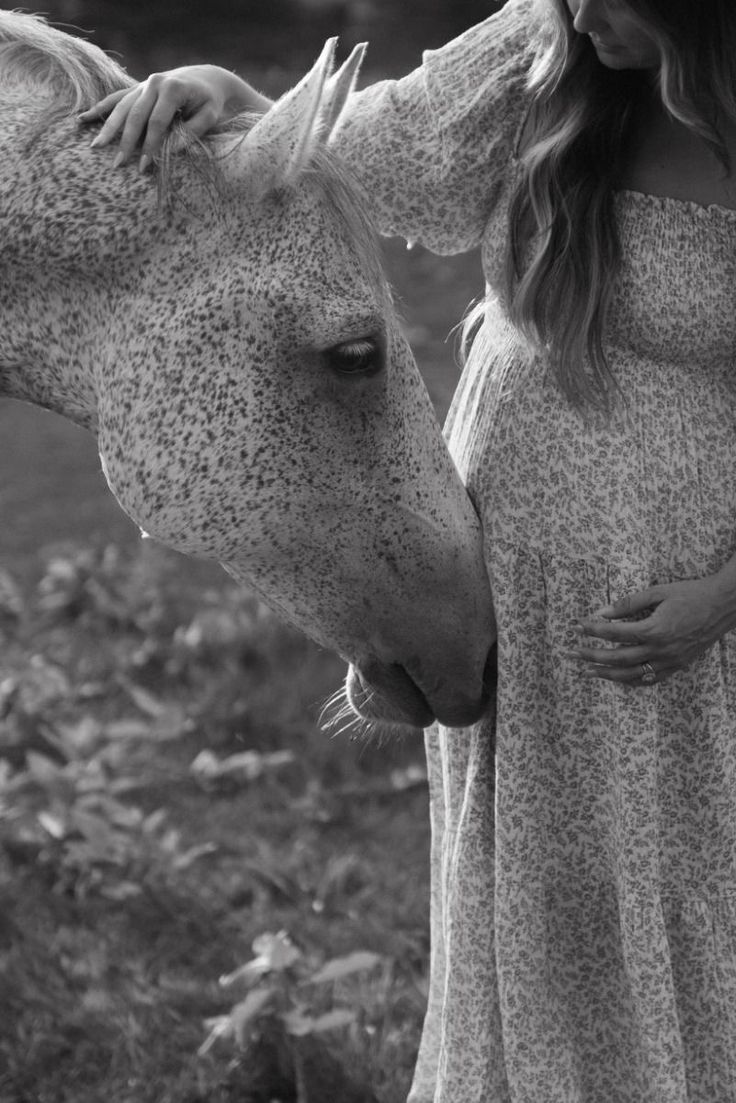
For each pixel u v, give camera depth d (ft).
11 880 14.85
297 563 8.04
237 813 16.33
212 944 13.91
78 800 15.97
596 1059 8.63
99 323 7.79
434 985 9.41
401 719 8.43
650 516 7.94
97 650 20.36
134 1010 12.64
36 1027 12.42
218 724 18.12
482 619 8.17
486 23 8.21
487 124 8.07
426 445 7.95
